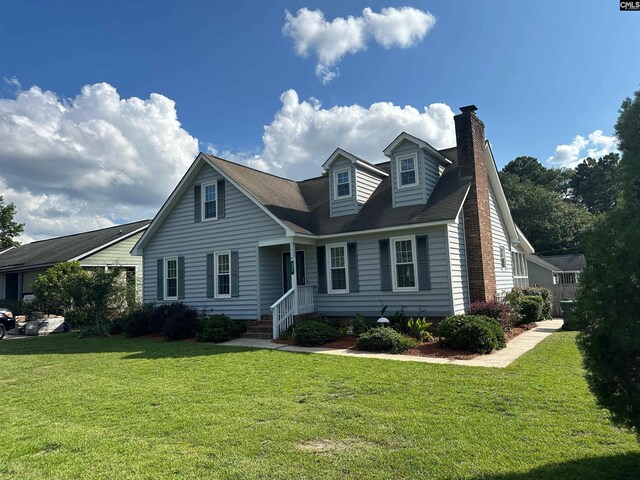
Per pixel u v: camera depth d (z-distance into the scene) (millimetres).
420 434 5031
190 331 14906
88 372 9461
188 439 5094
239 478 4035
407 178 14938
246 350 11680
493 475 3934
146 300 18625
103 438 5223
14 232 40656
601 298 3662
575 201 54094
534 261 28906
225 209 16547
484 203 15570
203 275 16953
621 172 3961
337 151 16000
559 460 4223
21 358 11914
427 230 13578
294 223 15148
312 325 12672
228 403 6566
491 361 9266
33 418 6195
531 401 6215
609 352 3654
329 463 4316
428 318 13367
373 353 10766
